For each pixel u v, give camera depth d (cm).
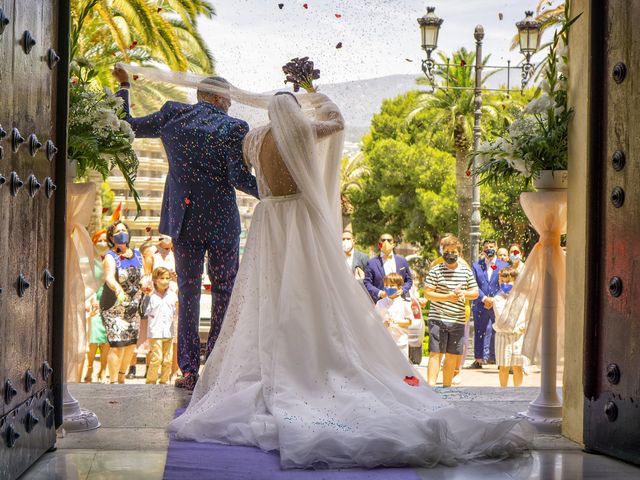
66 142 438
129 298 804
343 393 447
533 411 507
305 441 401
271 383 457
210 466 395
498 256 938
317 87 535
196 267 570
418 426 412
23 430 377
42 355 414
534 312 527
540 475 393
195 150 553
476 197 1405
